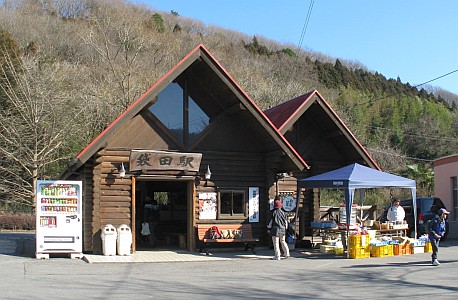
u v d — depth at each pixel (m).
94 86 35.94
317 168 19.38
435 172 26.16
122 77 35.59
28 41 46.22
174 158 15.95
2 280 10.95
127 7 66.44
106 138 14.79
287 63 63.88
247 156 17.42
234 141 17.30
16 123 31.42
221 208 17.03
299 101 18.81
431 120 54.38
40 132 31.36
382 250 15.92
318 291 9.84
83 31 47.12
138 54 41.28
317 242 18.61
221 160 17.08
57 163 33.22
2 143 31.95
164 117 16.41
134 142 16.00
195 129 16.84
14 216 29.89
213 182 16.92
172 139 16.39
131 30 42.81
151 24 60.69
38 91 30.97
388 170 46.19
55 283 10.62
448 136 53.84
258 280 11.24
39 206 14.90
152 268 13.12
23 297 8.97
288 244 17.16
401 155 49.03
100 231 15.56
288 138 19.05
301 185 16.92
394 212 18.00
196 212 16.69
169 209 20.83
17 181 32.47
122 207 15.80
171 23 71.12
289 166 17.08
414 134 53.41
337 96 57.81
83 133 33.66
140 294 9.45
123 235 15.45
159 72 40.50
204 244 16.67
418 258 15.37
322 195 37.44
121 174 15.55
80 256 15.10
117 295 9.32
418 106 60.19
